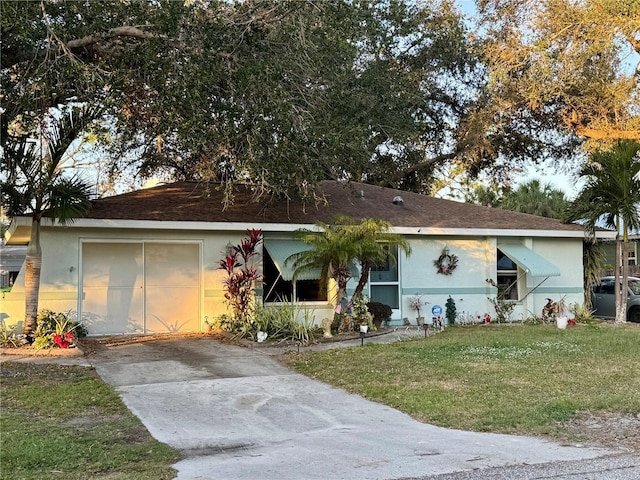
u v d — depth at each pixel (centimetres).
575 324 1756
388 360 1142
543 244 1930
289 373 1066
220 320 1552
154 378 1018
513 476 537
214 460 611
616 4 2092
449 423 750
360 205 1919
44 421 757
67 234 1457
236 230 1584
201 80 1116
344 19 1359
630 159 1748
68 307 1450
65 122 1245
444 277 1820
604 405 805
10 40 1091
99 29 1116
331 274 1534
